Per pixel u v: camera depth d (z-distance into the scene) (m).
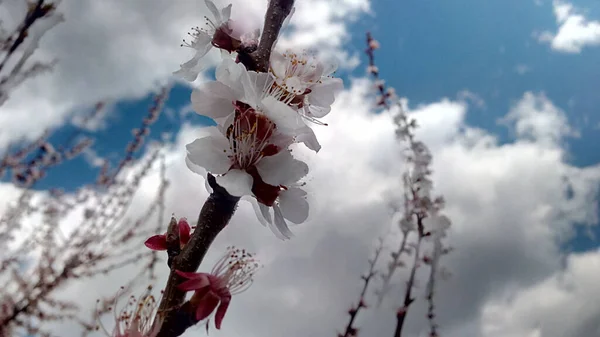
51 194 0.36
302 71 0.11
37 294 0.32
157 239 0.10
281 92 0.11
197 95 0.10
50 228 0.35
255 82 0.10
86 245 0.33
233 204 0.10
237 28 0.11
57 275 0.33
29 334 0.31
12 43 0.26
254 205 0.10
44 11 0.27
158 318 0.09
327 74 0.12
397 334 0.32
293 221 0.11
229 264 0.10
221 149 0.10
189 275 0.09
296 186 0.11
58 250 0.34
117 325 0.09
